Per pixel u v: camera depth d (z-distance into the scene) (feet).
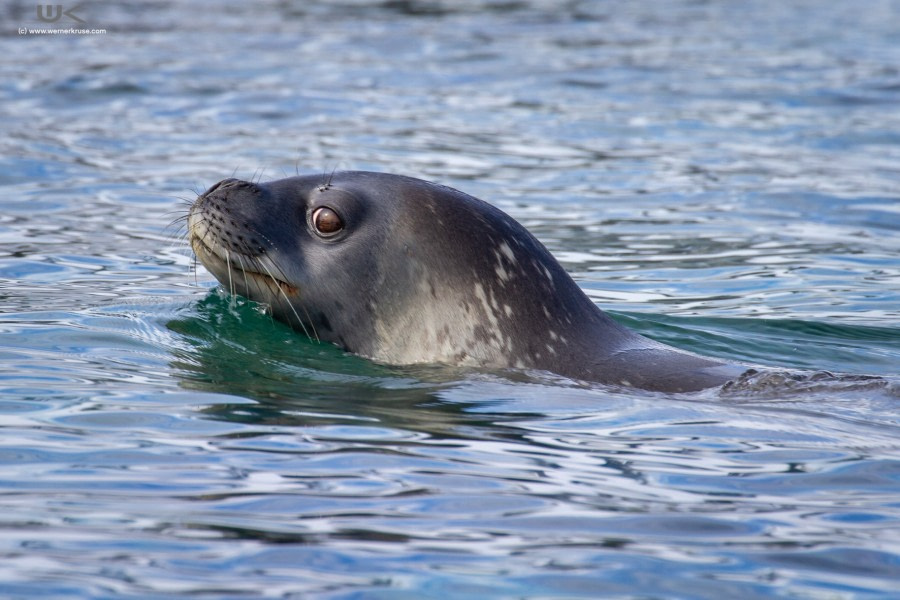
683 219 147.13
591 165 172.45
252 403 78.23
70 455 66.69
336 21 307.99
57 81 217.56
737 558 55.11
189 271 118.83
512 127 194.80
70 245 127.75
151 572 52.01
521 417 76.89
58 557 53.21
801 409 79.10
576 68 247.50
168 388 80.84
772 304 116.06
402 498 61.67
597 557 54.95
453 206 91.35
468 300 89.30
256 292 93.25
